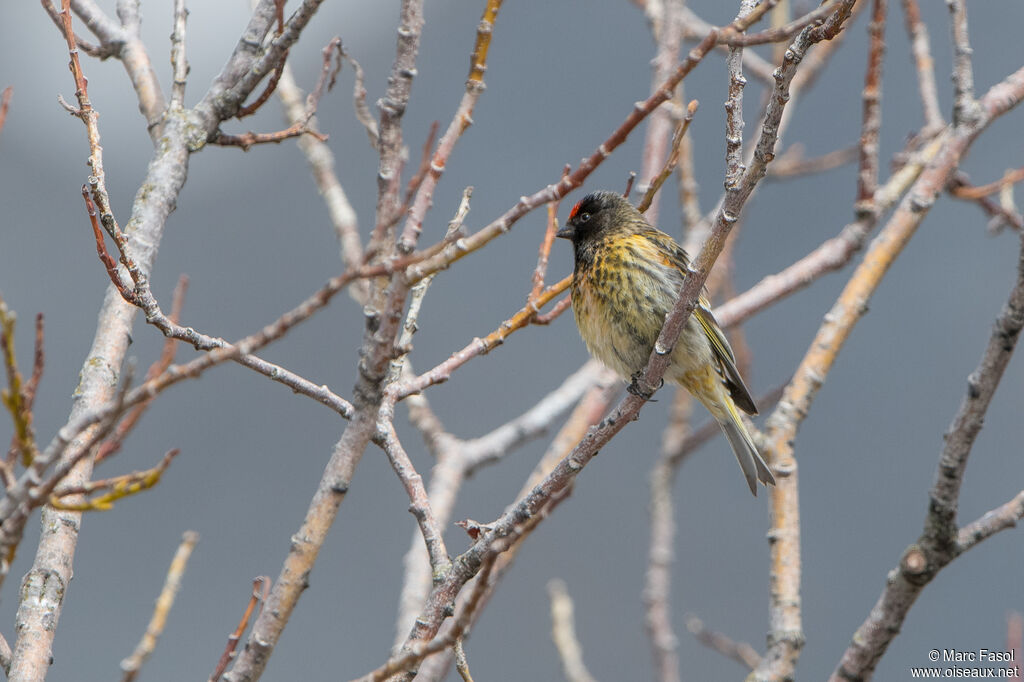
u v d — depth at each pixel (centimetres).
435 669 577
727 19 1827
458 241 423
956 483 526
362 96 550
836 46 931
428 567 682
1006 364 512
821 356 676
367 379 453
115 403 355
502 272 1964
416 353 1842
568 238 841
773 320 1888
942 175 689
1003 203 789
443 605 483
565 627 672
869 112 755
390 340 442
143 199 605
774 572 620
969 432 521
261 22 655
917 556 535
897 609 541
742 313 771
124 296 490
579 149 2092
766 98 945
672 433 862
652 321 781
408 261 377
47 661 462
